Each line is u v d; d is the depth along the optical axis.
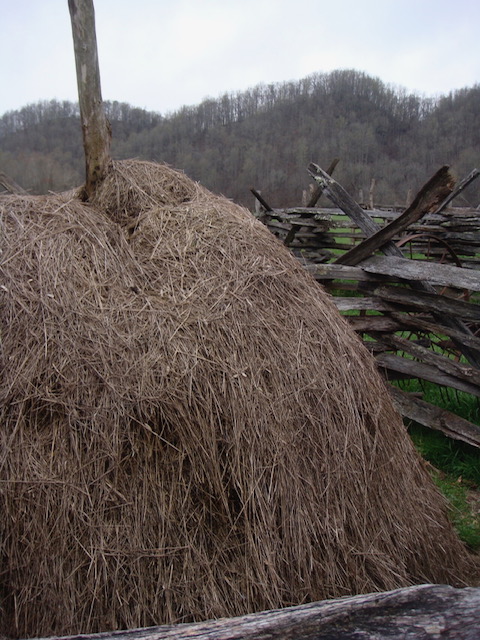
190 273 2.96
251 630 1.72
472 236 11.18
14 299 2.62
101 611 2.24
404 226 5.01
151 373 2.52
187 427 2.47
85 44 3.04
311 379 2.81
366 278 5.46
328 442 2.73
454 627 1.70
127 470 2.41
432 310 5.26
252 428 2.56
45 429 2.40
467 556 3.30
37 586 2.23
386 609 1.80
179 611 2.29
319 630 1.74
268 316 2.94
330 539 2.58
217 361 2.62
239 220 3.39
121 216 3.26
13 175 7.87
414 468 3.21
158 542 2.35
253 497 2.49
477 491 4.61
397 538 2.81
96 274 2.82
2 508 2.27
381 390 3.28
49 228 2.97
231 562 2.43
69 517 2.29
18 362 2.46
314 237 12.77
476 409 5.80
